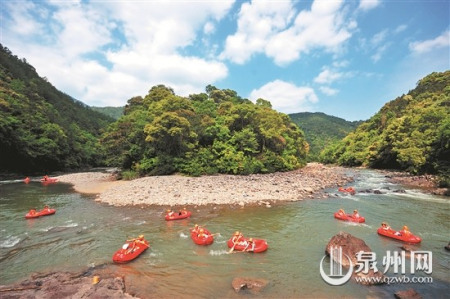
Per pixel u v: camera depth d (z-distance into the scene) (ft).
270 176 145.48
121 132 153.28
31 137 186.50
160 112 155.53
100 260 46.68
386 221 67.92
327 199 92.53
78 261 46.39
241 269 42.75
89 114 482.69
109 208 82.53
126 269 43.01
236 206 82.02
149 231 61.41
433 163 135.74
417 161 145.38
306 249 50.65
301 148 237.04
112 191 106.32
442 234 57.93
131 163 156.15
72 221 70.18
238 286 36.50
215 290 36.52
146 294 35.42
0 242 55.67
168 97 173.06
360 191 107.14
